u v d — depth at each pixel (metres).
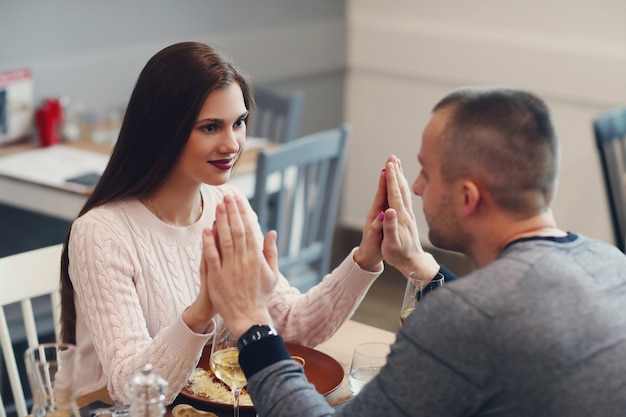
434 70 5.50
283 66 5.41
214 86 2.09
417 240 2.17
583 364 1.52
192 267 2.26
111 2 4.50
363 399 1.59
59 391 1.70
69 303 2.25
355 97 5.86
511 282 1.55
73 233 2.17
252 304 1.78
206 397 2.00
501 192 1.62
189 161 2.14
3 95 4.06
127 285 2.13
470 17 5.36
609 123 3.90
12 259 2.44
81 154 4.01
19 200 3.68
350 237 5.92
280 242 3.62
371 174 5.86
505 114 1.61
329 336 2.34
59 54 4.34
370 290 5.18
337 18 5.73
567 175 5.19
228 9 5.07
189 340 1.93
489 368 1.51
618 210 3.90
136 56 4.66
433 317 1.54
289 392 1.66
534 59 5.14
